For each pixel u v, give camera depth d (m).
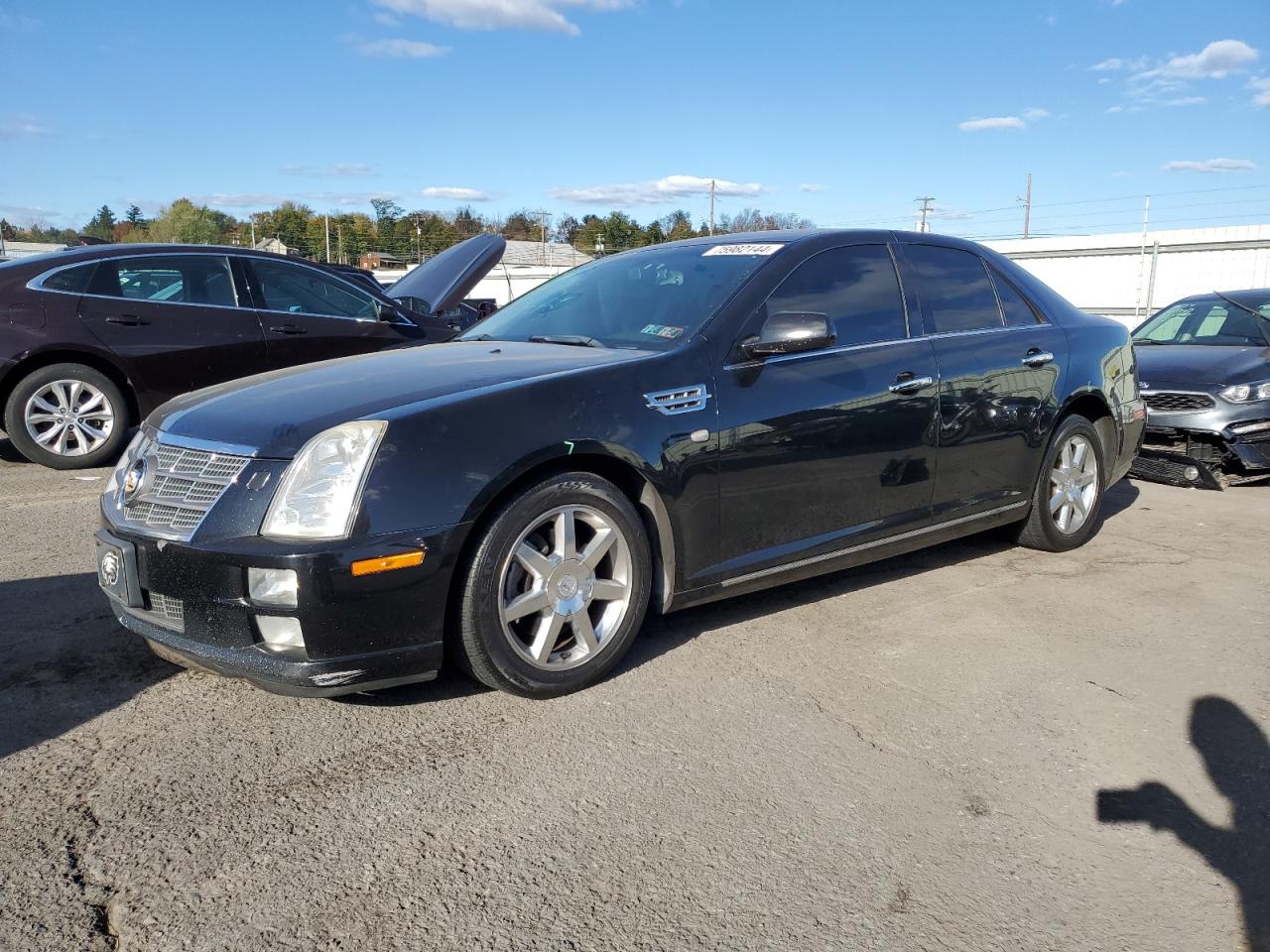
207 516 2.77
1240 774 2.78
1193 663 3.57
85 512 5.59
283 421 2.88
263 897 2.15
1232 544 5.26
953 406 4.23
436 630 2.84
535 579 3.04
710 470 3.40
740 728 2.99
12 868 2.22
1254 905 2.20
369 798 2.55
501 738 2.89
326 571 2.64
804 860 2.32
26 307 6.65
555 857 2.32
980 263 4.74
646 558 3.30
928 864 2.33
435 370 3.31
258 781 2.62
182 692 3.16
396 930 2.05
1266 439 6.67
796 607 4.11
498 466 2.89
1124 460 5.36
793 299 3.85
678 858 2.32
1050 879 2.28
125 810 2.47
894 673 3.43
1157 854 2.39
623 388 3.23
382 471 2.75
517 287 28.67
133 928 2.04
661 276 4.08
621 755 2.80
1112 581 4.54
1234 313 8.12
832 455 3.77
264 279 7.50
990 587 4.42
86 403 6.92
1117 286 25.83
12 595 4.05
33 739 2.84
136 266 7.04
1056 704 3.21
